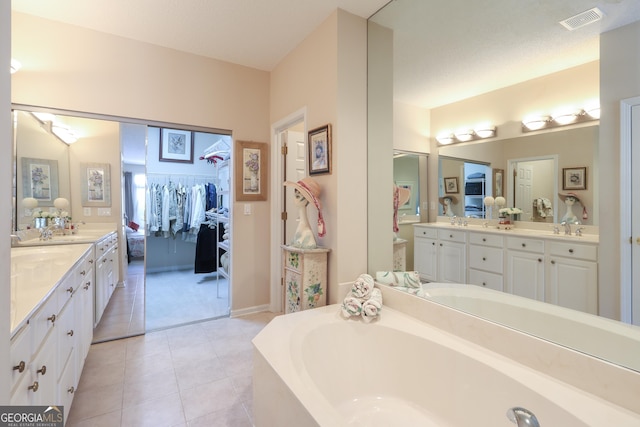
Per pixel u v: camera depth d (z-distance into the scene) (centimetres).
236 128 311
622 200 113
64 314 151
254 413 154
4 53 67
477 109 166
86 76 248
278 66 308
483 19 162
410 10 202
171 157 493
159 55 274
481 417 138
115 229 269
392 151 216
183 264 512
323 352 176
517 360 140
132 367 220
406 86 205
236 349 248
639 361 109
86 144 255
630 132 112
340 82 223
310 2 214
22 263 174
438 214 187
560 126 131
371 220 234
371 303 187
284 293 259
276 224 324
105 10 225
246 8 221
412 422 156
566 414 110
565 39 130
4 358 68
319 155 242
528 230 142
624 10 113
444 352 155
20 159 232
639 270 110
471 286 167
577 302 125
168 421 167
